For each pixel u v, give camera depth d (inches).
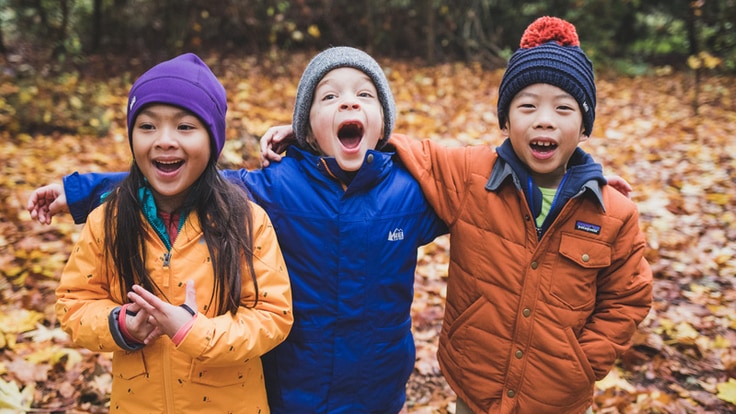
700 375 106.6
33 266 133.3
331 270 66.6
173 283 58.3
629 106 322.0
